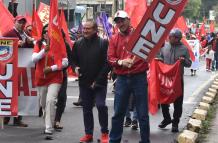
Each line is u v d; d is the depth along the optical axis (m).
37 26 11.85
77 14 40.22
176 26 16.08
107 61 8.88
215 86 21.05
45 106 10.32
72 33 21.62
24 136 10.16
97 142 9.79
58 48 9.91
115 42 8.45
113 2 56.75
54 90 10.05
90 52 9.52
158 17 7.75
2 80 9.88
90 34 9.52
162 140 10.20
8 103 9.94
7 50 9.81
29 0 24.78
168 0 7.65
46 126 10.13
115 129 8.50
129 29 8.41
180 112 10.99
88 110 9.73
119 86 8.44
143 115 8.35
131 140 10.08
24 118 12.28
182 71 10.84
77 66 9.70
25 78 10.55
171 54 10.91
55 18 9.89
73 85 20.30
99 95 9.57
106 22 21.72
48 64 10.03
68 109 14.04
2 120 10.76
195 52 27.59
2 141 9.66
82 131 10.95
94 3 57.28
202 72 30.66
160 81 10.74
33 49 10.46
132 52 7.91
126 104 8.47
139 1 11.85
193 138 9.82
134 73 8.30
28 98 10.59
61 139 10.03
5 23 10.67
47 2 26.95
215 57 31.66
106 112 9.65
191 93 18.62
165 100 10.79
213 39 32.03
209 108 14.66
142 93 8.34
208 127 11.85
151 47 7.85
